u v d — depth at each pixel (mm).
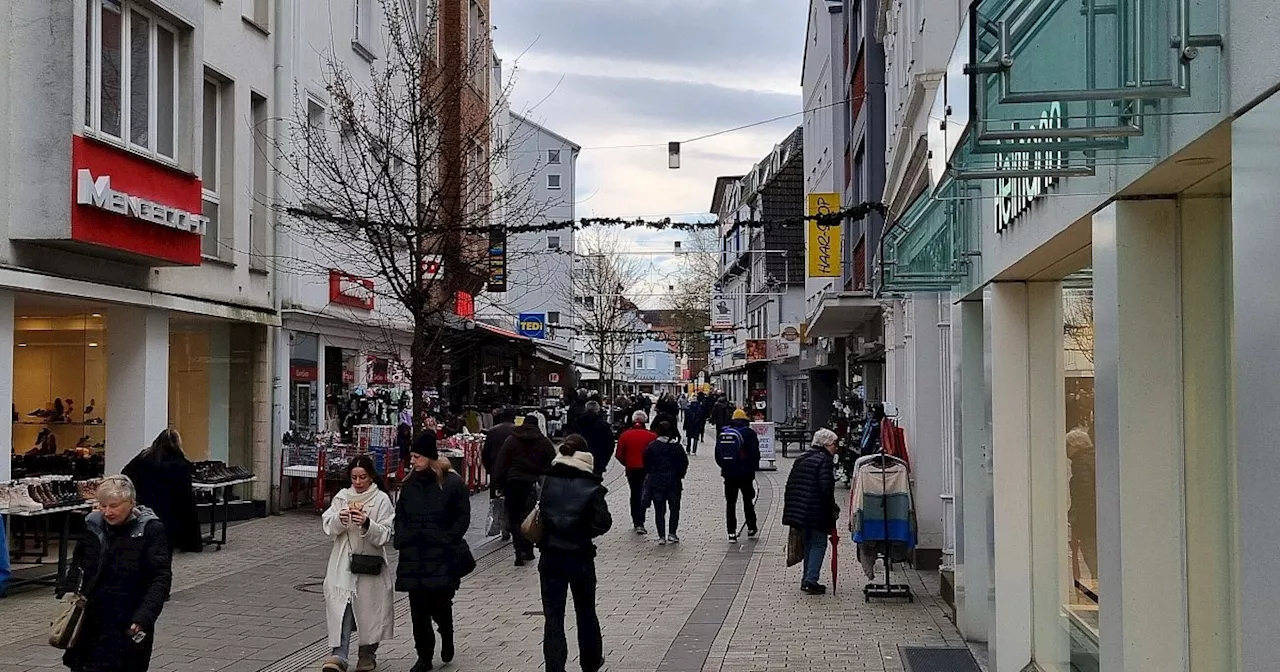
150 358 16125
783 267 59375
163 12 14938
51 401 16453
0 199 13031
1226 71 4152
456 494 9484
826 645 10336
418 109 19469
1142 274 5516
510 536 17922
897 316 17844
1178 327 5488
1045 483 8883
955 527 10859
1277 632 3727
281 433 20000
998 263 8555
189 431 19266
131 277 15312
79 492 12828
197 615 11562
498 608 12406
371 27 24125
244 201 18812
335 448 19656
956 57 4980
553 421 40344
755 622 11469
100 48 13797
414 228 16062
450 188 18109
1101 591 5789
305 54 20734
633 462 18906
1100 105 4734
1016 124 4770
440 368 17188
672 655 10000
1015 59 4586
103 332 16250
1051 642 8758
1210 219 5465
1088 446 7887
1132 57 4516
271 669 9414
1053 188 6652
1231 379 5340
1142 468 5484
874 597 12648
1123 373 5516
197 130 15703
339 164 20000
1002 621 8953
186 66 15570
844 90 31703
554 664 8812
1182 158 4773
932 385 14711
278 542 16688
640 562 15750
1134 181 5223
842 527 19984
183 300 16609
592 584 9055
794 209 60562
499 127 26344
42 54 13180
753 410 42875
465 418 29406
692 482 29344
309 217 18875
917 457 14852
